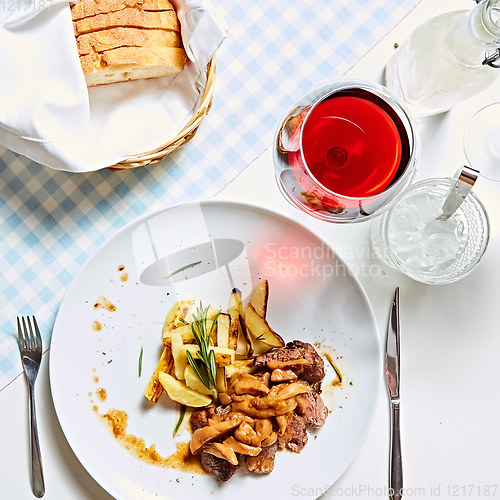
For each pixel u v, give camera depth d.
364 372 0.75
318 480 0.75
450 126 0.77
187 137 0.74
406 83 0.72
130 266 0.75
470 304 0.79
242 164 0.77
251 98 0.78
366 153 0.66
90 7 0.70
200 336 0.73
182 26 0.71
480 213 0.75
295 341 0.75
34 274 0.76
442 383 0.78
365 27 0.78
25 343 0.75
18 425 0.75
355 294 0.75
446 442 0.78
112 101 0.73
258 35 0.78
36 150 0.69
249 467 0.74
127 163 0.72
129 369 0.75
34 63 0.69
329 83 0.68
